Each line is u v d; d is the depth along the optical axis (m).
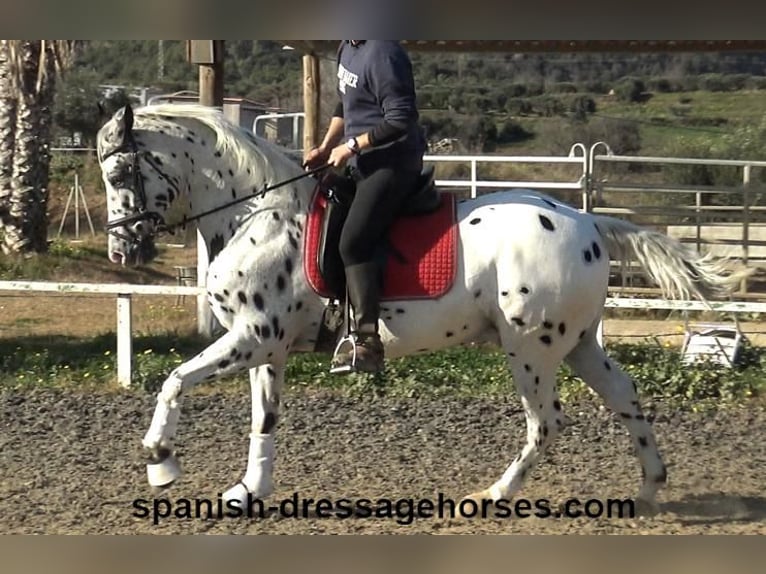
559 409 5.55
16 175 14.97
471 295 5.33
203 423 7.49
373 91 5.17
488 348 9.61
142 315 12.27
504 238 5.34
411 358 9.08
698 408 8.08
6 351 9.67
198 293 8.55
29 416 7.71
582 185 12.95
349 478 6.26
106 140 5.30
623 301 8.39
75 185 20.17
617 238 5.65
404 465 6.54
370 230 5.18
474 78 36.00
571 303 5.38
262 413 5.48
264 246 5.25
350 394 8.36
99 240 18.23
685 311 8.43
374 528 5.35
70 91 25.12
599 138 26.25
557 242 5.37
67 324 11.70
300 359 9.06
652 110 31.28
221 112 5.49
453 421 7.63
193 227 5.56
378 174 5.19
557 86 35.28
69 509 5.61
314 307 5.34
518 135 28.05
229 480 6.18
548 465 6.57
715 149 21.77
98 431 7.34
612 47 10.60
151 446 5.14
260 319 5.21
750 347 9.24
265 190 5.34
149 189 5.31
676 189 12.93
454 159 13.23
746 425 7.66
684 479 6.31
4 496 5.84
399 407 7.99
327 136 5.66
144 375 8.68
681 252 5.63
